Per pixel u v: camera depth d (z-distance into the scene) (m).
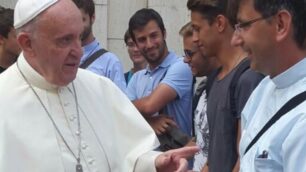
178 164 3.01
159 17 4.68
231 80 3.20
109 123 3.13
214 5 3.37
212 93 3.34
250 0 2.29
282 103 2.29
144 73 4.81
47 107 2.97
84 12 4.57
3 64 4.78
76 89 3.09
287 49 2.27
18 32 2.91
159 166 3.07
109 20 7.50
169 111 4.45
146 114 4.37
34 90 2.99
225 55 3.37
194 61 3.86
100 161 2.99
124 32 7.50
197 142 3.78
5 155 2.84
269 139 2.24
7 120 2.90
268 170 2.23
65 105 3.01
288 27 2.25
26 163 2.87
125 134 3.22
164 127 4.24
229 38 3.34
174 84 4.42
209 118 3.34
